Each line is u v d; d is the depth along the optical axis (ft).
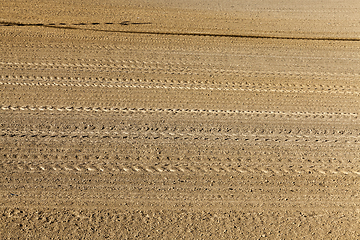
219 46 28.99
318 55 28.68
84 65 26.03
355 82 26.37
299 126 23.06
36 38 28.09
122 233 17.88
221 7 34.04
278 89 25.50
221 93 24.88
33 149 20.63
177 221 18.43
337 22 32.63
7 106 22.65
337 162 21.27
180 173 20.25
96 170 20.04
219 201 19.27
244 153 21.38
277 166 20.90
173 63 26.89
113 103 23.50
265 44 29.60
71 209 18.54
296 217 18.90
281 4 34.94
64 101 23.34
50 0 32.91
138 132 21.97
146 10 32.78
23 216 18.16
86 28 29.76
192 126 22.56
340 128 23.09
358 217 19.06
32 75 24.85
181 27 30.83
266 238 18.11
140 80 25.25
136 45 28.30
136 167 20.34
